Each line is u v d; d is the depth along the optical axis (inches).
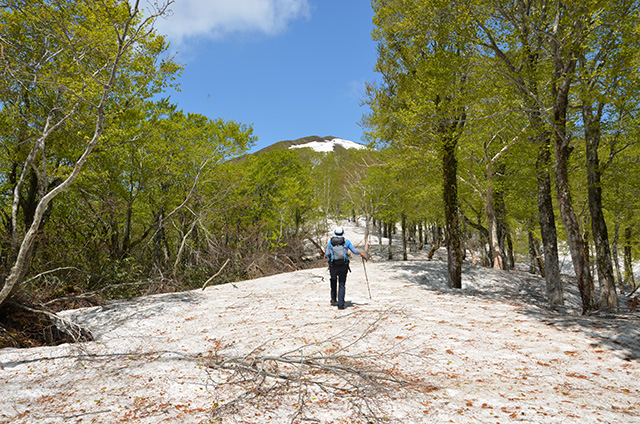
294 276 563.8
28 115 367.9
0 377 177.5
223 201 812.6
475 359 184.9
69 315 306.0
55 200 599.2
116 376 175.3
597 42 313.3
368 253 1282.0
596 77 302.7
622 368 165.9
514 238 1184.2
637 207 522.0
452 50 476.7
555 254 397.7
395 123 561.9
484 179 762.2
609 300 389.1
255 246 892.6
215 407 137.5
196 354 206.4
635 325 228.2
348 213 1900.8
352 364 181.0
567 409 126.3
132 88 456.4
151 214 826.2
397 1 466.9
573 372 164.2
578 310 342.3
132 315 307.3
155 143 668.1
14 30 311.6
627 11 282.7
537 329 236.2
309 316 283.4
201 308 331.9
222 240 765.3
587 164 410.9
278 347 209.5
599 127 403.9
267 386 156.9
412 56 539.5
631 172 440.8
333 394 146.3
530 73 371.9
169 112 807.7
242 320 284.7
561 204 332.5
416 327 243.0
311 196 1409.9
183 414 133.4
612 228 789.2
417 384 154.3
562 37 306.0
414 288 441.4
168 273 574.2
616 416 120.4
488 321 260.7
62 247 520.4
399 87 575.5
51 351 215.6
